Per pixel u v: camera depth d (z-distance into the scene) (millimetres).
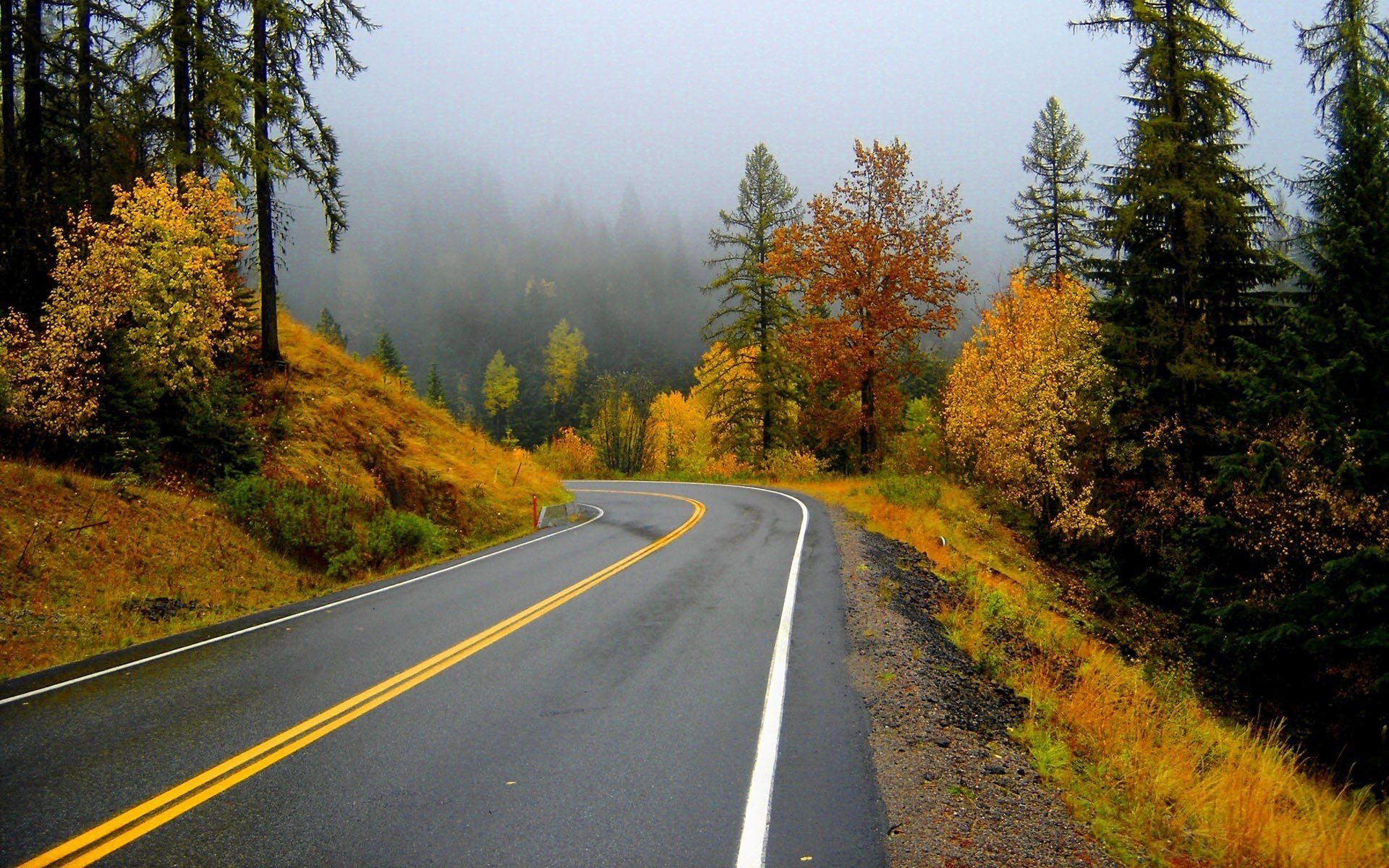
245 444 16344
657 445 62719
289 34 18609
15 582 9961
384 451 20141
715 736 5609
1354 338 13758
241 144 17469
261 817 4375
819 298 28984
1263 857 4852
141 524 12531
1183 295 18938
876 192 28344
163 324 14547
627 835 4152
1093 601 18484
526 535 19828
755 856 3939
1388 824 7508
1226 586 16125
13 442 12922
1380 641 11797
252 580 12812
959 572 13953
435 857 3938
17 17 16141
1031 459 21219
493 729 5793
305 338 23719
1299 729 13203
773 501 25000
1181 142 18359
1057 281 23938
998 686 7516
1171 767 6035
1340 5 17500
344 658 7887
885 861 3902
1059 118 31656
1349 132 15227
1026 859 4059
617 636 8609
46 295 14219
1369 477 13523
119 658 8117
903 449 32312
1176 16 18547
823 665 7422
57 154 16938
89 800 4598
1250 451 15180
